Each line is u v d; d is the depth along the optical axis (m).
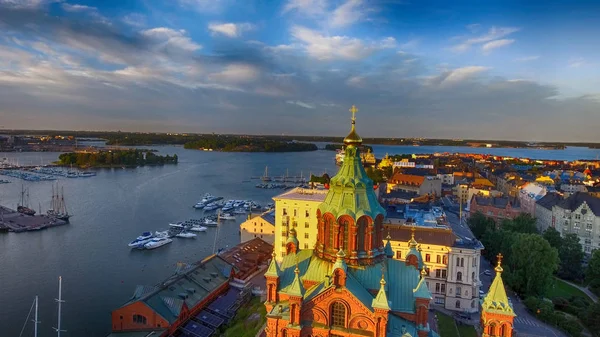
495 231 147.00
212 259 127.19
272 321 57.59
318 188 174.12
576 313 101.75
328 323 54.97
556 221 172.00
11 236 184.50
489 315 55.88
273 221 174.12
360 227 59.06
